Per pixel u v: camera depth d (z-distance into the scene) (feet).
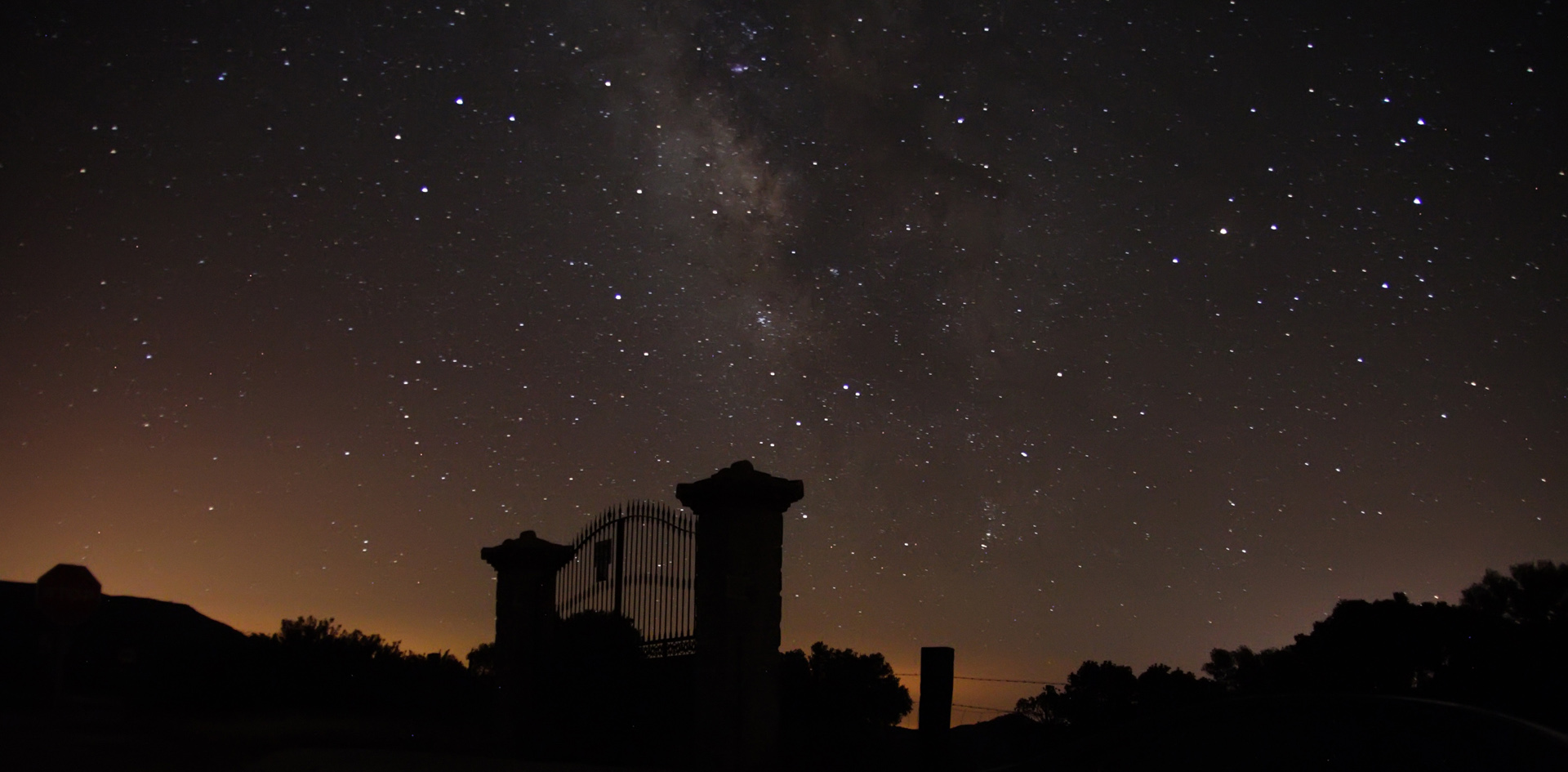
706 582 27.94
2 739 25.50
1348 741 19.10
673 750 28.27
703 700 26.91
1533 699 37.40
